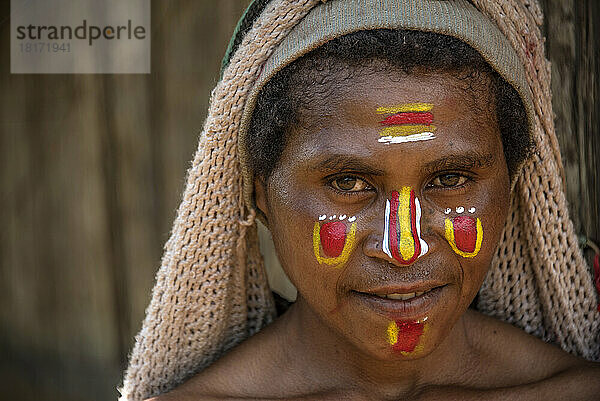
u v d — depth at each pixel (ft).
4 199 14.76
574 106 7.45
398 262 5.36
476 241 5.60
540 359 6.66
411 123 5.28
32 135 14.35
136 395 6.90
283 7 5.72
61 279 14.71
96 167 14.06
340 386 6.50
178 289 6.57
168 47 13.08
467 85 5.41
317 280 5.69
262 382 6.61
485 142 5.51
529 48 6.01
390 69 5.29
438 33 5.33
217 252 6.50
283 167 5.73
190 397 6.52
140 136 13.60
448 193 5.57
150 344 6.79
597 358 6.90
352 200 5.53
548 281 6.66
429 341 5.64
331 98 5.39
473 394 6.41
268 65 5.76
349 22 5.37
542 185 6.38
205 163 6.24
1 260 15.03
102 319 14.58
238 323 7.02
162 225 13.75
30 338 15.12
